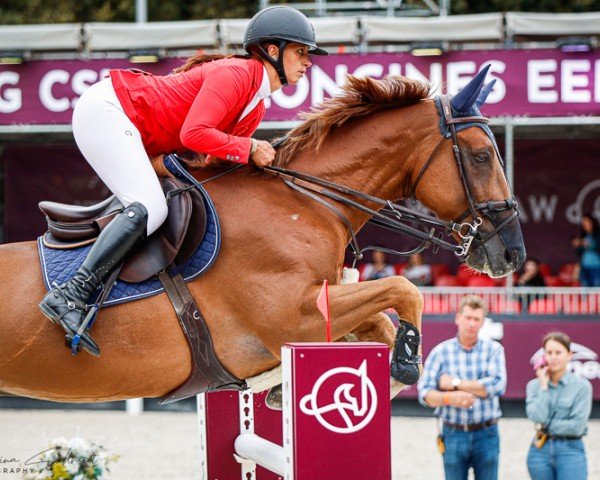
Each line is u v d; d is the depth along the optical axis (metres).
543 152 25.20
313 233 7.16
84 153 7.23
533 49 18.20
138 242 7.04
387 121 7.56
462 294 19.09
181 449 15.22
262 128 18.56
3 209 25.38
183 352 7.05
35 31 19.12
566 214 25.19
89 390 7.18
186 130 6.86
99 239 6.92
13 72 19.03
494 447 10.60
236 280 7.05
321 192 7.39
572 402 10.23
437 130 7.44
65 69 18.97
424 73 18.31
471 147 7.38
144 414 19.30
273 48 7.32
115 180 7.07
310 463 5.99
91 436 16.31
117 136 7.04
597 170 25.05
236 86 6.98
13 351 7.07
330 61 18.34
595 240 23.00
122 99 7.11
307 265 7.01
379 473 6.10
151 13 40.75
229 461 8.80
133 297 7.00
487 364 10.83
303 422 6.00
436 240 7.44
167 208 7.14
